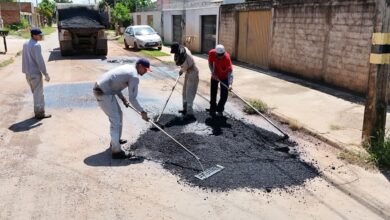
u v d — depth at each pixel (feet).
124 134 21.43
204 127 22.77
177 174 16.29
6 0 175.11
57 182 15.52
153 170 16.71
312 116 24.58
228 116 25.49
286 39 39.86
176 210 13.48
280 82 36.17
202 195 14.55
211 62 24.63
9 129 22.36
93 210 13.43
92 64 50.60
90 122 23.84
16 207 13.61
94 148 19.35
